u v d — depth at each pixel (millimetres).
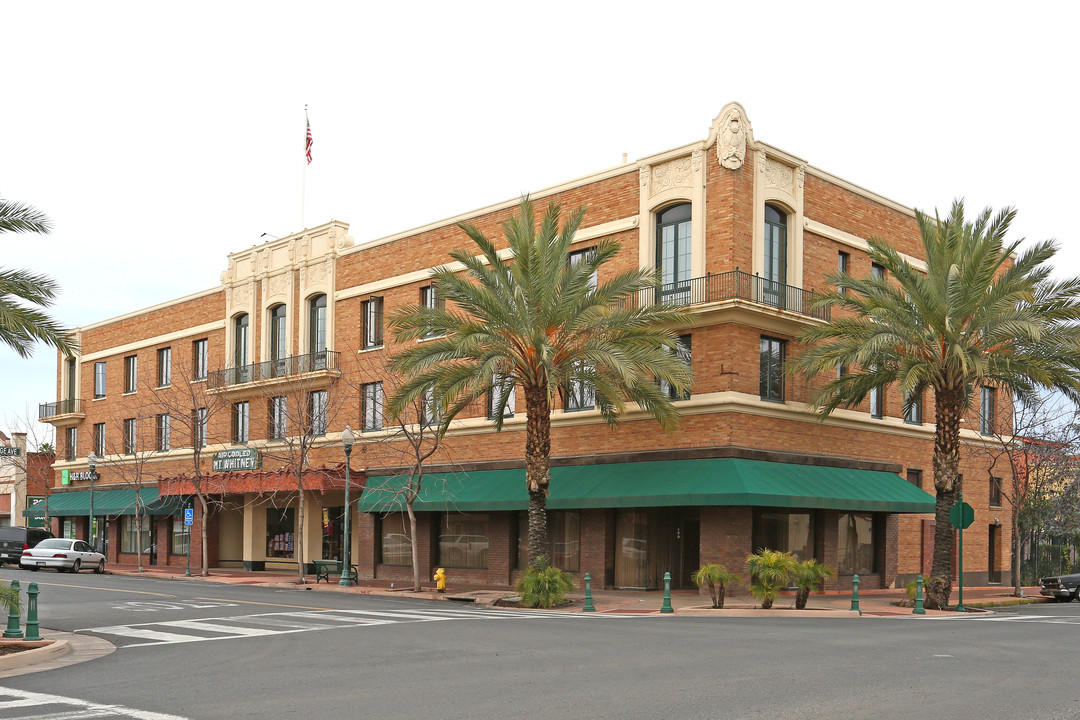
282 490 44656
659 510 33000
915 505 33750
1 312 18938
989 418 42438
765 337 32500
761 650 16438
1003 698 11672
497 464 37062
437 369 30719
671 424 30297
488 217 38500
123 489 56438
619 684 12695
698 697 11672
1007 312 28344
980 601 32469
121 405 57438
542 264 29375
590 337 30141
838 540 34000
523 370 29656
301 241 46438
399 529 40625
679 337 32406
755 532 31000
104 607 25719
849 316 35000
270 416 47000
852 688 12336
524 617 23625
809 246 34250
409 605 27797
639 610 26438
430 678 13328
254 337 48469
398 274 41688
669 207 33375
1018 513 38344
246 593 32094
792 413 32750
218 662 15258
